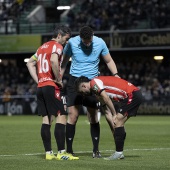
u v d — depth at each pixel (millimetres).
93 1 123688
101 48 32562
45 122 31062
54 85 30578
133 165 27656
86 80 29828
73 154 32531
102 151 36594
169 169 26156
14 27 122375
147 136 51219
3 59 130500
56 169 26156
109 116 32094
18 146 40906
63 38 30984
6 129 63906
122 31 111125
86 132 57312
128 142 44156
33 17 131000
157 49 111812
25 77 126938
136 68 117312
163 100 106062
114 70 33094
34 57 31734
